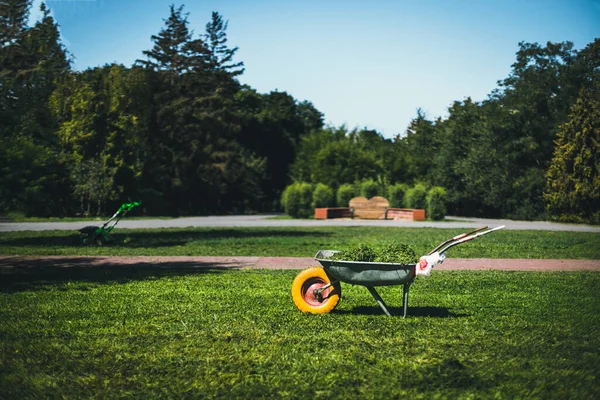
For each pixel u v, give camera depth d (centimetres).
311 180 5644
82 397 496
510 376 542
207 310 830
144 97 5466
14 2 3016
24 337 681
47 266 1387
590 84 5128
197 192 6216
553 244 1992
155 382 530
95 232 1973
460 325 735
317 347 632
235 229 2858
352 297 953
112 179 4216
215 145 6288
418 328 718
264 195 7150
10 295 959
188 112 5847
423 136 6756
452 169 5531
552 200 4262
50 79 3259
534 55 5334
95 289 1025
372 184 4625
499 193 5019
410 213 4041
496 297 955
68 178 4069
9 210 2681
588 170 4022
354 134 6369
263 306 862
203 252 1714
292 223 3519
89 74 4978
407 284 775
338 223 3528
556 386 517
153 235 2428
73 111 4362
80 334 693
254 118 7512
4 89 2519
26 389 512
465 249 1812
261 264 1426
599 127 4053
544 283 1109
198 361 586
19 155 2536
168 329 718
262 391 503
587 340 669
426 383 522
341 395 493
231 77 6788
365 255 802
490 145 5284
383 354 605
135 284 1080
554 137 5069
